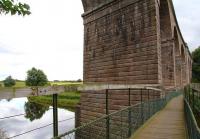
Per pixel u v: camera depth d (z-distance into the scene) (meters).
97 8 28.31
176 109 19.42
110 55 26.06
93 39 29.03
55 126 4.73
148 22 22.25
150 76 21.42
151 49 21.67
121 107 23.06
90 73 29.03
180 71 51.41
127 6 24.61
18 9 4.75
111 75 25.69
